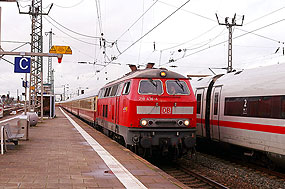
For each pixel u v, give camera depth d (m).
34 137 15.74
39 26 28.86
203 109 14.72
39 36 28.89
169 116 11.09
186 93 11.41
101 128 20.17
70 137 15.98
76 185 6.71
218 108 13.38
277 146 9.73
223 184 9.19
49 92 40.75
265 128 10.27
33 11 27.95
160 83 11.34
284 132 9.42
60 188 6.45
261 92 10.62
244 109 11.48
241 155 12.89
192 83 16.84
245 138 11.40
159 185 6.89
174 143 11.02
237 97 12.00
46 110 35.31
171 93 11.24
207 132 14.45
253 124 10.90
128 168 8.58
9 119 32.03
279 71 10.17
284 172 10.86
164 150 11.02
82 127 23.11
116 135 14.05
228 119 12.53
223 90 13.11
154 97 11.06
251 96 11.12
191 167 11.54
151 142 10.84
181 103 11.20
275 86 10.01
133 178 7.42
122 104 11.95
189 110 11.27
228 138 12.61
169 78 11.52
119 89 13.16
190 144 10.97
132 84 11.33
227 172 10.57
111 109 14.51
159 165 11.92
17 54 14.34
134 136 10.84
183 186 6.80
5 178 7.18
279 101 9.73
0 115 34.66
